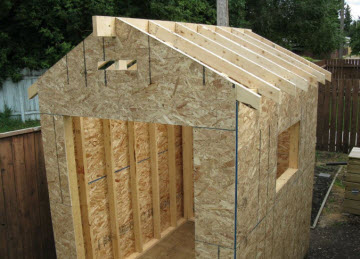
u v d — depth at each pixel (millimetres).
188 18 13852
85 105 3299
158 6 12336
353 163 6422
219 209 2773
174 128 5477
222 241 2816
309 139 4977
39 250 4637
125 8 12664
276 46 5156
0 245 4141
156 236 5285
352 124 9992
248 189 2936
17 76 12609
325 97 10242
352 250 5605
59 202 3803
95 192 4184
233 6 16594
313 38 21609
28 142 4352
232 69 2779
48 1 12297
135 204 4766
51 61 13195
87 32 13227
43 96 3588
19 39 13055
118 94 3064
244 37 4871
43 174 4574
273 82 3072
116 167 4453
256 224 3217
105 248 4453
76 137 3801
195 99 2689
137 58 2889
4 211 4145
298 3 20078
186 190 5832
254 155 3000
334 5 22297
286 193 4102
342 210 6887
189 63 2656
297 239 4852
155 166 5039
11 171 4191
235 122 2561
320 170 9047
